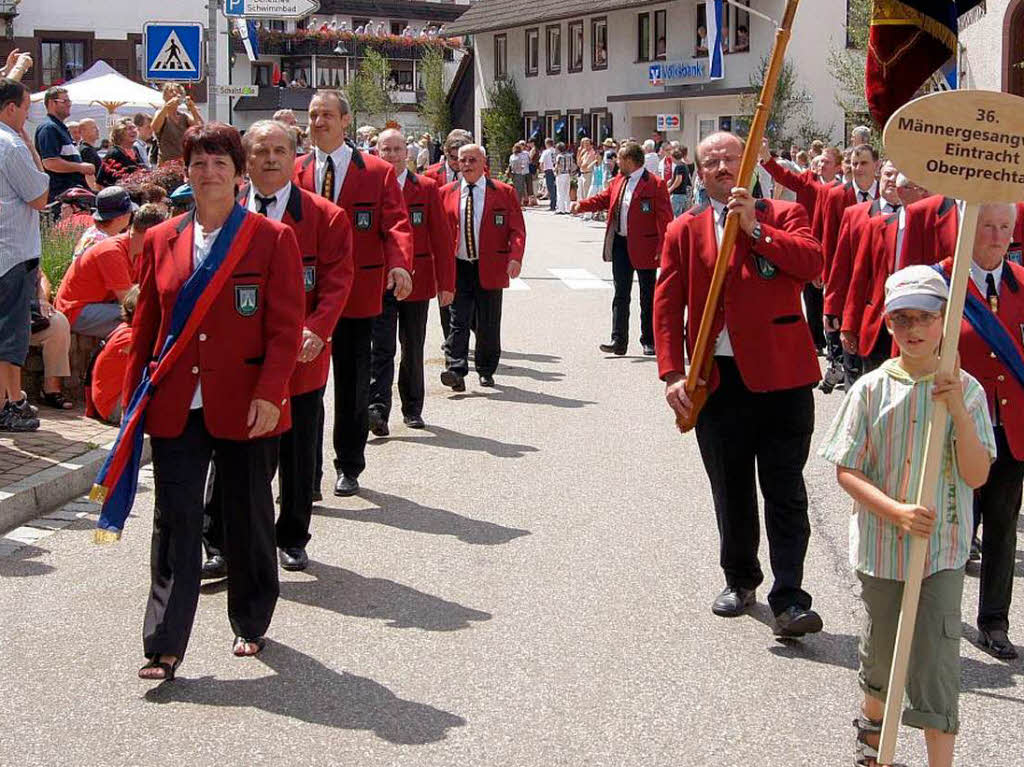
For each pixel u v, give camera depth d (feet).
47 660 18.60
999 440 19.03
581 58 169.07
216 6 52.21
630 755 15.78
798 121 135.33
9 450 28.53
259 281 17.97
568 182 135.95
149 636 17.42
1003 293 19.42
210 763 15.47
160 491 17.83
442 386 40.78
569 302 61.26
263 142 22.21
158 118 53.21
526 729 16.46
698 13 147.95
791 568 19.45
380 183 27.27
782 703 17.34
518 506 26.86
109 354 31.19
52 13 159.94
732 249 18.93
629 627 20.07
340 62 246.27
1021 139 13.56
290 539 22.80
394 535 24.79
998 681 18.29
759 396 19.57
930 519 13.75
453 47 202.90
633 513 26.40
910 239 23.49
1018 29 64.69
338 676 18.10
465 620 20.30
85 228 42.86
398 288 26.76
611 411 36.81
